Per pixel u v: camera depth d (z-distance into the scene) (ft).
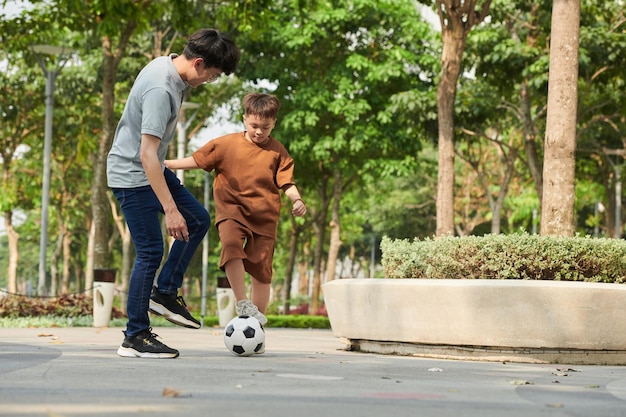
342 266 237.86
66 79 123.75
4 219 142.20
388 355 31.94
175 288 24.61
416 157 117.60
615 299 29.76
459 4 62.39
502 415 14.08
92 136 125.90
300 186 124.88
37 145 138.31
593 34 87.35
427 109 96.89
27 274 274.98
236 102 124.57
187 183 149.38
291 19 115.24
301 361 25.07
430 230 175.63
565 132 41.39
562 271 31.19
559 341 29.63
